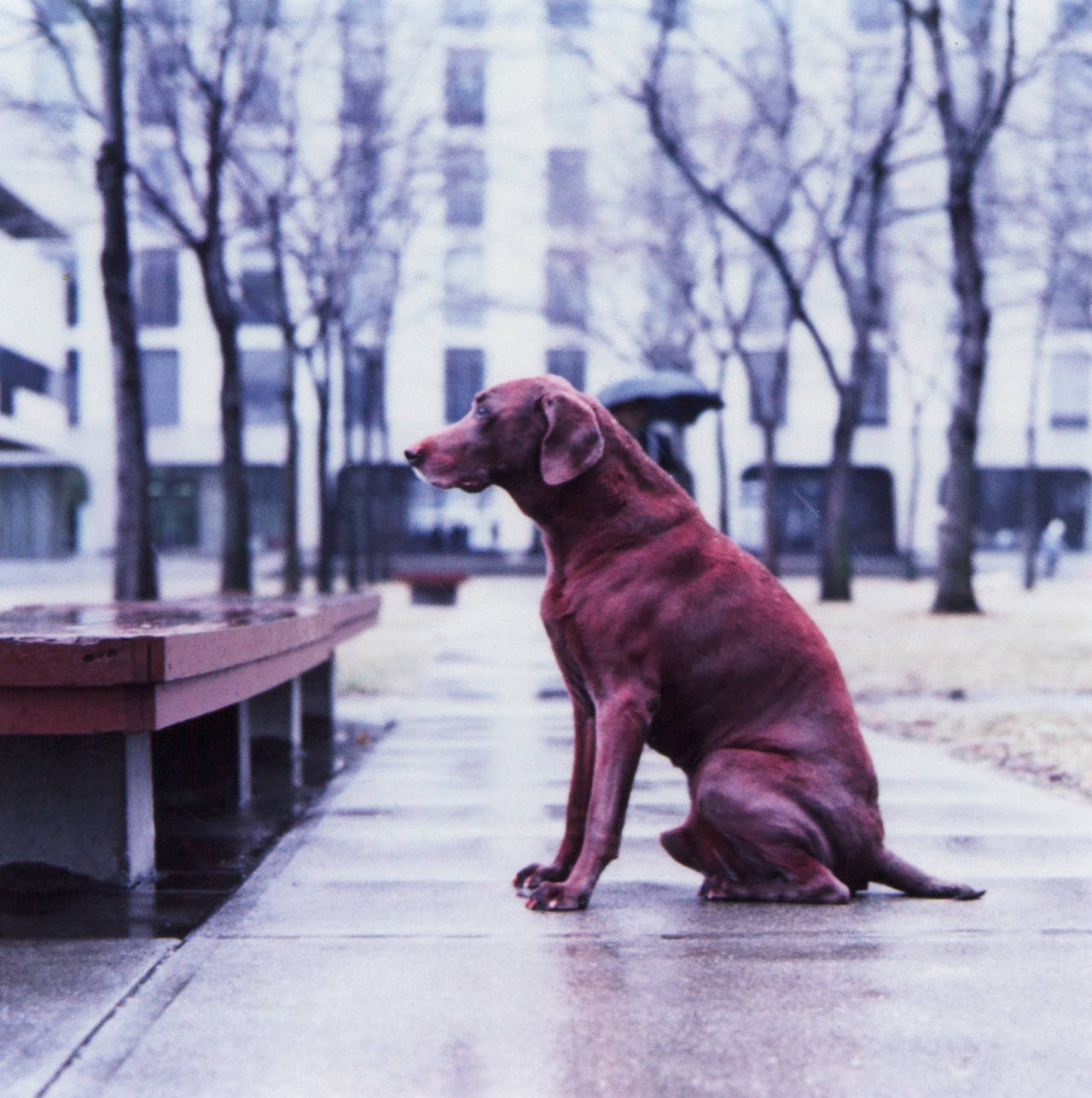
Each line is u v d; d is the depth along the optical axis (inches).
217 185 652.7
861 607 808.3
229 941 111.6
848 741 126.7
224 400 760.3
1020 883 135.2
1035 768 222.2
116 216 461.7
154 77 619.8
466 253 1611.7
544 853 151.3
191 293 1673.2
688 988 97.4
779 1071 81.0
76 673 118.7
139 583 469.4
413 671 414.6
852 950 108.0
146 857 141.9
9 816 136.1
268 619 179.5
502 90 1464.1
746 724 126.7
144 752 142.4
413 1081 79.4
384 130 789.2
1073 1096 77.2
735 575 128.2
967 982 99.0
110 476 1681.8
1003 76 658.8
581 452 122.3
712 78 928.3
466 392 1674.5
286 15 708.0
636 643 123.8
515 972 101.7
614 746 122.4
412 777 211.2
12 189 1088.8
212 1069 81.4
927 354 1448.1
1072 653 469.7
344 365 1128.2
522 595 1070.4
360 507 1724.9
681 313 1155.3
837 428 845.8
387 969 102.6
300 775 220.1
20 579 1259.8
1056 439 1715.1
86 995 95.8
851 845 125.6
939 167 1192.2
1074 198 946.7
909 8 655.8
